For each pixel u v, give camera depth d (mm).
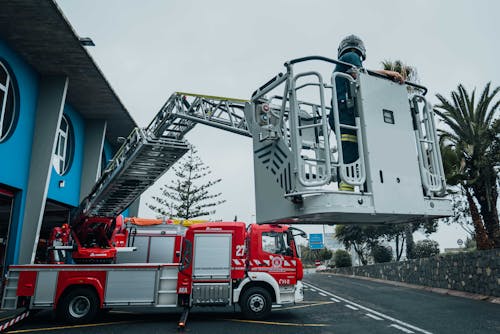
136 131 9750
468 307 10992
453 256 15281
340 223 5324
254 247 9750
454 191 16734
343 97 5109
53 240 11797
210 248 9703
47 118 14922
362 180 4398
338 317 9539
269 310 9344
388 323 8570
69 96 17594
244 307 9367
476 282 13562
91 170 19516
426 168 5012
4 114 13445
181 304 9523
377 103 4699
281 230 10008
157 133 12102
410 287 18484
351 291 16453
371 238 33250
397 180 4574
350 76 4754
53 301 9281
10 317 10031
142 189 11430
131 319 9805
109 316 10367
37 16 12148
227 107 10867
